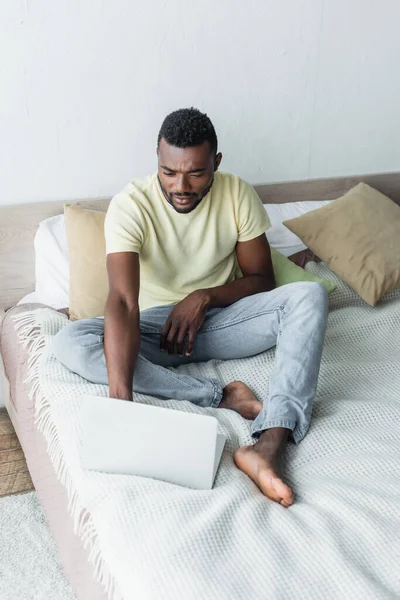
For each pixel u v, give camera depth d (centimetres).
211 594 99
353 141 257
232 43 221
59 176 211
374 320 193
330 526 115
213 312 173
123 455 130
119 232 163
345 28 238
